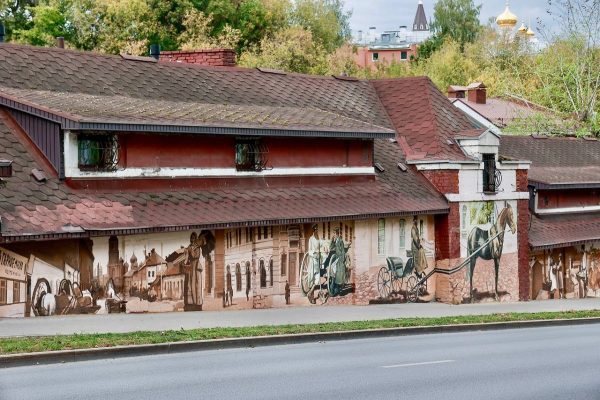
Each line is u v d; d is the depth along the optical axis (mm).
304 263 33062
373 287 35750
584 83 66500
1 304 24625
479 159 39438
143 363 20047
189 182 30516
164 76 34812
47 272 25594
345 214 33625
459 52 121312
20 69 30312
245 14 85875
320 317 29438
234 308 30594
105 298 26922
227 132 30516
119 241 27234
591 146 53844
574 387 18688
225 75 37281
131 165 28891
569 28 66875
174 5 81500
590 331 30219
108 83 32531
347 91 41469
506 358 22562
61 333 22344
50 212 25875
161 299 28375
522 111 67125
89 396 15984
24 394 16094
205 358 21078
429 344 25188
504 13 173000
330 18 100562
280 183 33406
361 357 21922
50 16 73375
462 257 38719
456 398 17172
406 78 42594
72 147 27391
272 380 18188
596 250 48062
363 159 36469
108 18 77312
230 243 30453
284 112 35031
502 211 40719
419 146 39688
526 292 42062
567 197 46969
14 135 27719
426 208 37031
